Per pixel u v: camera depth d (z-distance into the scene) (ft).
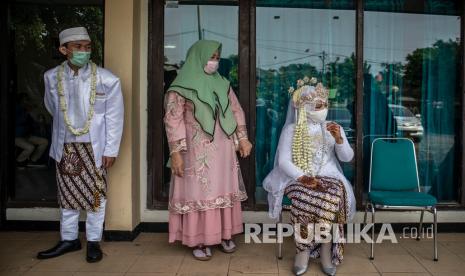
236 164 11.17
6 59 13.20
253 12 12.85
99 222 10.89
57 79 10.46
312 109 10.61
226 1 13.03
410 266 10.44
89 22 13.39
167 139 11.71
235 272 10.14
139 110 12.68
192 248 11.64
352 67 13.17
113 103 10.65
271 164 13.26
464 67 13.01
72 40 10.10
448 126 13.44
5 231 13.15
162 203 13.01
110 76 10.62
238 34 12.91
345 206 10.13
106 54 11.88
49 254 10.94
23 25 13.47
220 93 10.73
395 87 13.33
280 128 13.25
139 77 12.65
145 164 12.85
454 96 13.38
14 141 13.57
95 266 10.47
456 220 13.00
